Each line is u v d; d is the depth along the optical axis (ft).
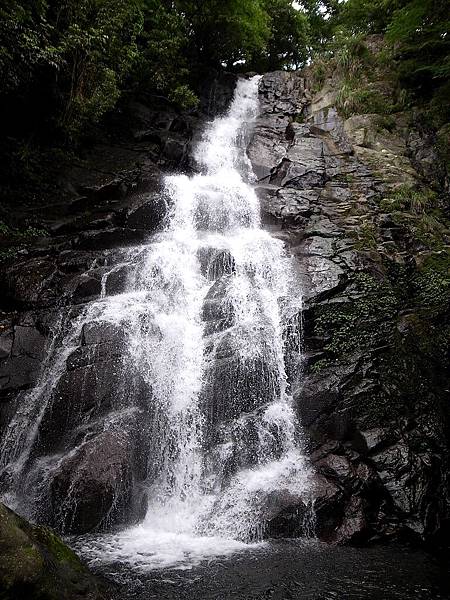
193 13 64.13
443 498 23.11
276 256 35.96
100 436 23.25
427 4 48.73
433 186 44.16
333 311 30.68
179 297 32.48
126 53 45.34
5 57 32.76
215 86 68.03
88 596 13.80
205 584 16.12
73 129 42.80
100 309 29.35
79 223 37.76
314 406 26.30
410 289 33.22
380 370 27.68
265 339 28.73
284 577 16.98
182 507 22.76
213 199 43.32
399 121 51.88
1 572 11.88
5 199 38.86
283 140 55.16
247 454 24.48
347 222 38.96
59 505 20.92
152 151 51.57
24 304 29.68
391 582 16.98
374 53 61.00
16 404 25.35
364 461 24.22
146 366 26.86
